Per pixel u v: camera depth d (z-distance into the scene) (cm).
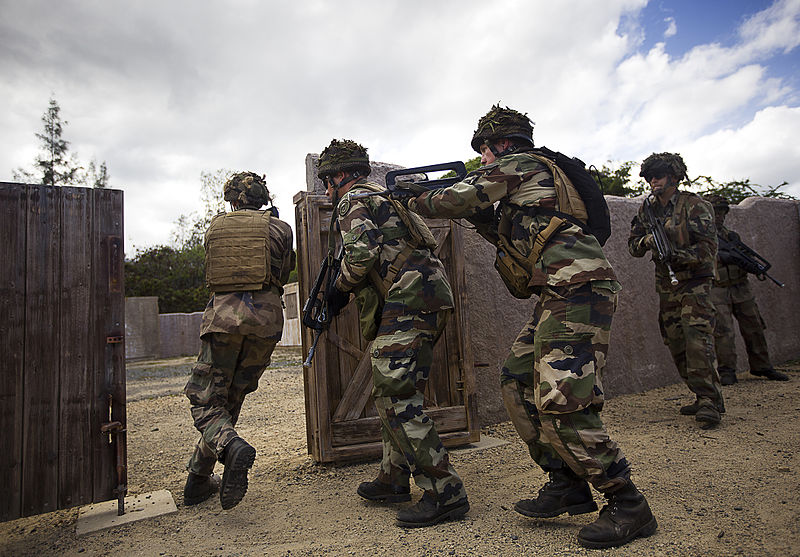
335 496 267
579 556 179
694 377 362
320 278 265
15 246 233
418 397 226
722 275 506
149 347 1652
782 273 650
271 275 273
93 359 244
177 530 233
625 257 507
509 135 222
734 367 511
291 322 1480
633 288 510
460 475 286
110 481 245
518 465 298
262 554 199
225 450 231
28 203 236
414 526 214
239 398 279
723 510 213
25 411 231
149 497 275
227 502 226
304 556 194
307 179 349
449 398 355
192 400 259
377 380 224
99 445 244
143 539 225
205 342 266
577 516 218
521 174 208
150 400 660
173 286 2341
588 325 192
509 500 242
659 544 185
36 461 231
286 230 287
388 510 241
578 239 198
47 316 237
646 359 512
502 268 225
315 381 318
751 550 176
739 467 265
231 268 264
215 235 271
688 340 366
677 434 338
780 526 194
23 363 231
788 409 388
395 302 228
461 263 357
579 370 189
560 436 191
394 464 246
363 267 227
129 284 2245
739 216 615
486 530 207
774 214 654
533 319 219
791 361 635
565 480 212
